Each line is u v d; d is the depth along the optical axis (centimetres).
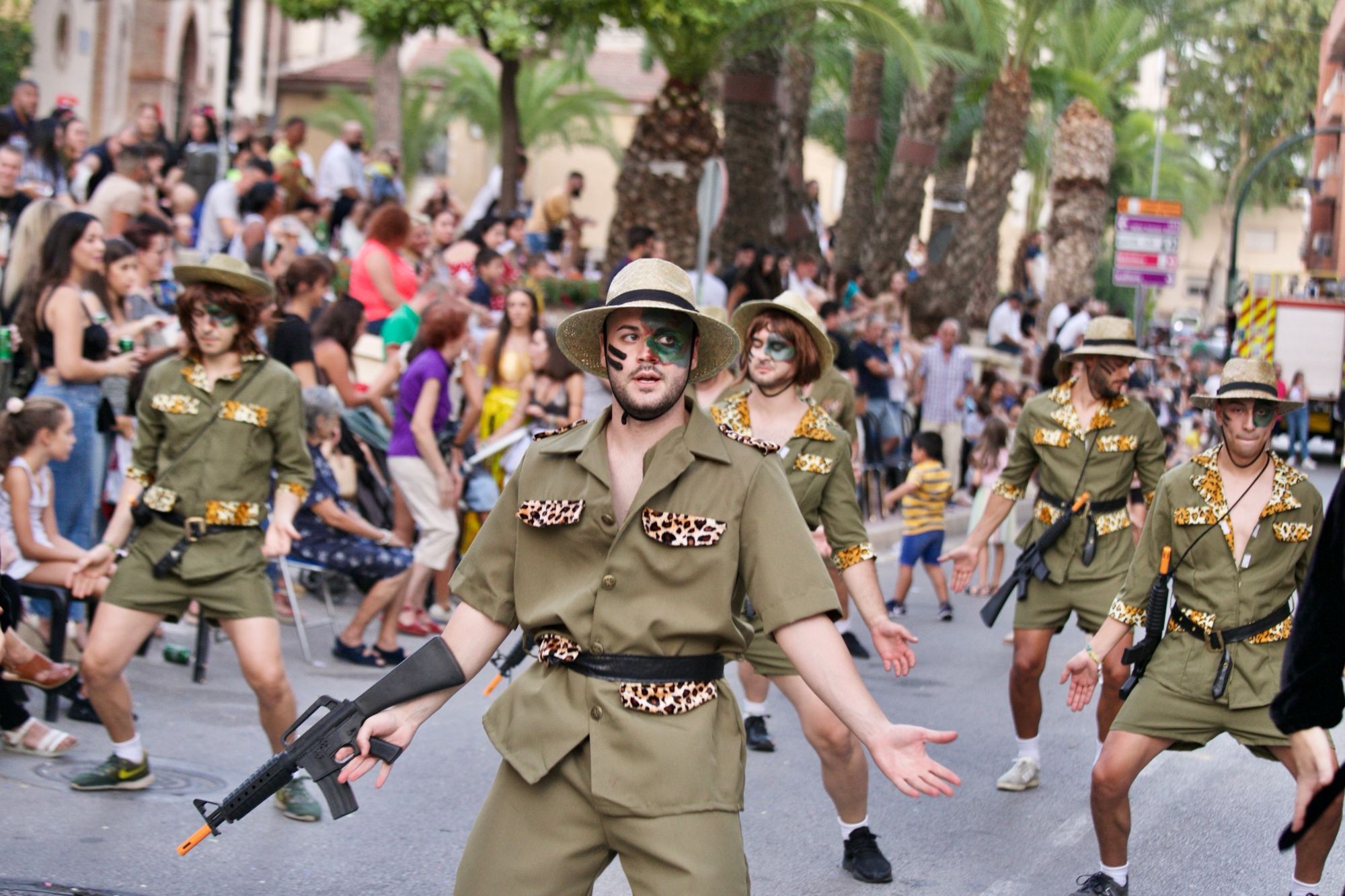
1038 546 698
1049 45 3045
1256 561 534
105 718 622
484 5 1714
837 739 571
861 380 1616
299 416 618
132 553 607
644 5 1673
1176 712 538
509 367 1140
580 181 2114
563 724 359
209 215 1420
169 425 602
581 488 367
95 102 2980
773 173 1988
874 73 2630
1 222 1085
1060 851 628
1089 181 2973
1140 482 704
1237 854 632
